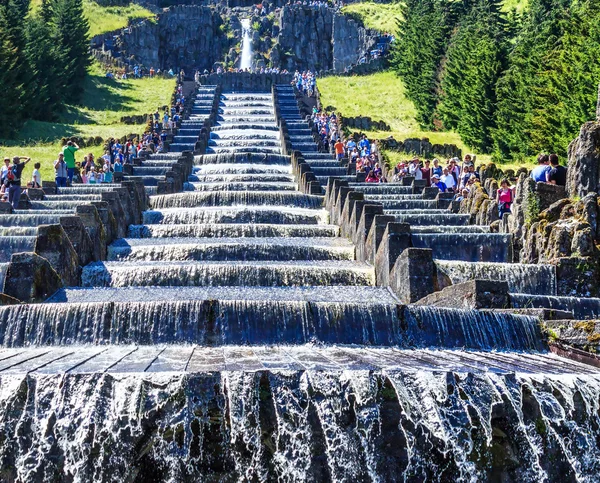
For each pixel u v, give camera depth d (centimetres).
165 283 2950
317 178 5291
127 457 1658
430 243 3306
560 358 2147
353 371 1728
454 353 2144
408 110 10000
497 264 2917
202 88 10550
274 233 3716
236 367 1770
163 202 4403
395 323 2320
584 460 1791
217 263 3094
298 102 9219
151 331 2289
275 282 2955
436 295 2584
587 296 2897
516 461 1788
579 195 3172
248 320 2309
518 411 1753
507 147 7169
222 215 4028
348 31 15938
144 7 16562
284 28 16450
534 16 10194
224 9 17288
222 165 6019
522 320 2300
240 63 16225
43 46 9550
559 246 2980
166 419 1666
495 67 7531
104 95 10525
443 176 5012
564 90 6125
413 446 1733
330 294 2723
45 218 3744
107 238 3381
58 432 1655
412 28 11119
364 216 3266
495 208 3859
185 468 1689
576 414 1798
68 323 2281
